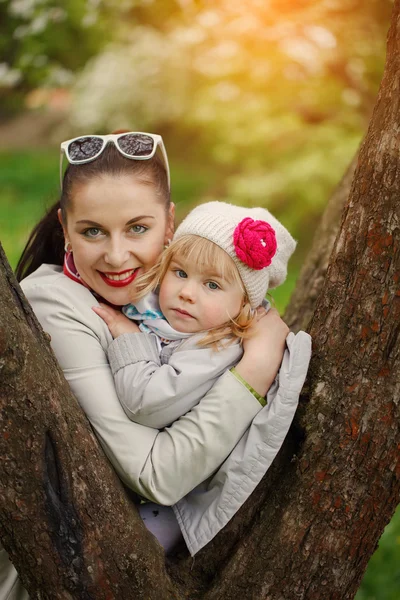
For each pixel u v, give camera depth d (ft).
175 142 37.37
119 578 5.01
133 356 5.52
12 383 4.59
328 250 8.25
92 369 5.55
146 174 5.84
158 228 5.96
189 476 5.30
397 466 5.20
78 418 5.05
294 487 5.39
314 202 23.07
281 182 23.43
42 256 7.00
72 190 5.76
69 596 4.89
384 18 20.66
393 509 5.38
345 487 5.24
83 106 35.35
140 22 29.63
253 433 5.32
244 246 5.55
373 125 5.23
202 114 26.99
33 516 4.72
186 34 25.63
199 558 5.68
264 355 5.46
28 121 45.65
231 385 5.32
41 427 4.72
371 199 5.12
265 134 24.29
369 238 5.12
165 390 5.33
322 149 23.35
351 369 5.21
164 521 5.85
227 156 26.84
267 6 21.04
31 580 4.92
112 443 5.35
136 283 5.90
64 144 5.90
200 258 5.65
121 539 5.04
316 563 5.33
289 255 6.36
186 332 5.79
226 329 5.68
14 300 4.74
